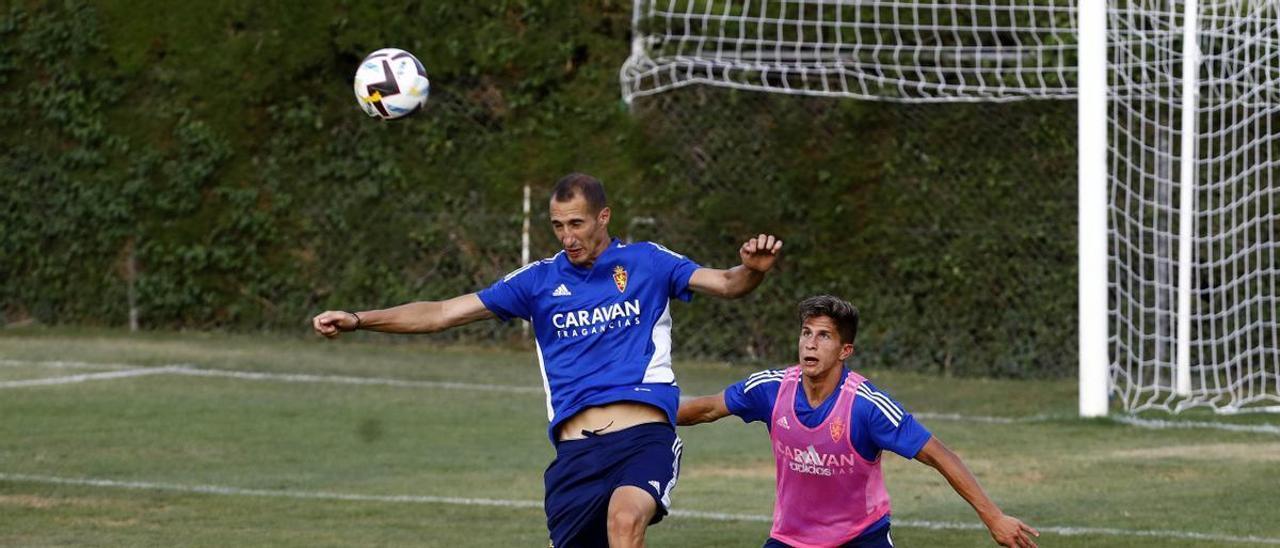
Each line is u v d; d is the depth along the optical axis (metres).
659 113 56.03
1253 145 49.72
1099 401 42.91
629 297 20.80
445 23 57.69
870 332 54.75
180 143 60.47
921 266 54.06
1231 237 50.44
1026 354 53.31
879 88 53.41
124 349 56.06
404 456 36.38
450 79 58.09
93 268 61.88
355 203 59.34
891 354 54.62
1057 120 52.53
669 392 20.75
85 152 61.34
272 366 52.66
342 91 59.12
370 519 28.73
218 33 59.81
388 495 31.27
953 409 45.69
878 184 54.31
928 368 54.28
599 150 56.75
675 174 55.94
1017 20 51.44
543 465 35.25
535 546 26.34
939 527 27.95
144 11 60.34
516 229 57.88
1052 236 52.94
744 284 19.98
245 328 61.03
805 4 53.28
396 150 58.88
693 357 56.66
